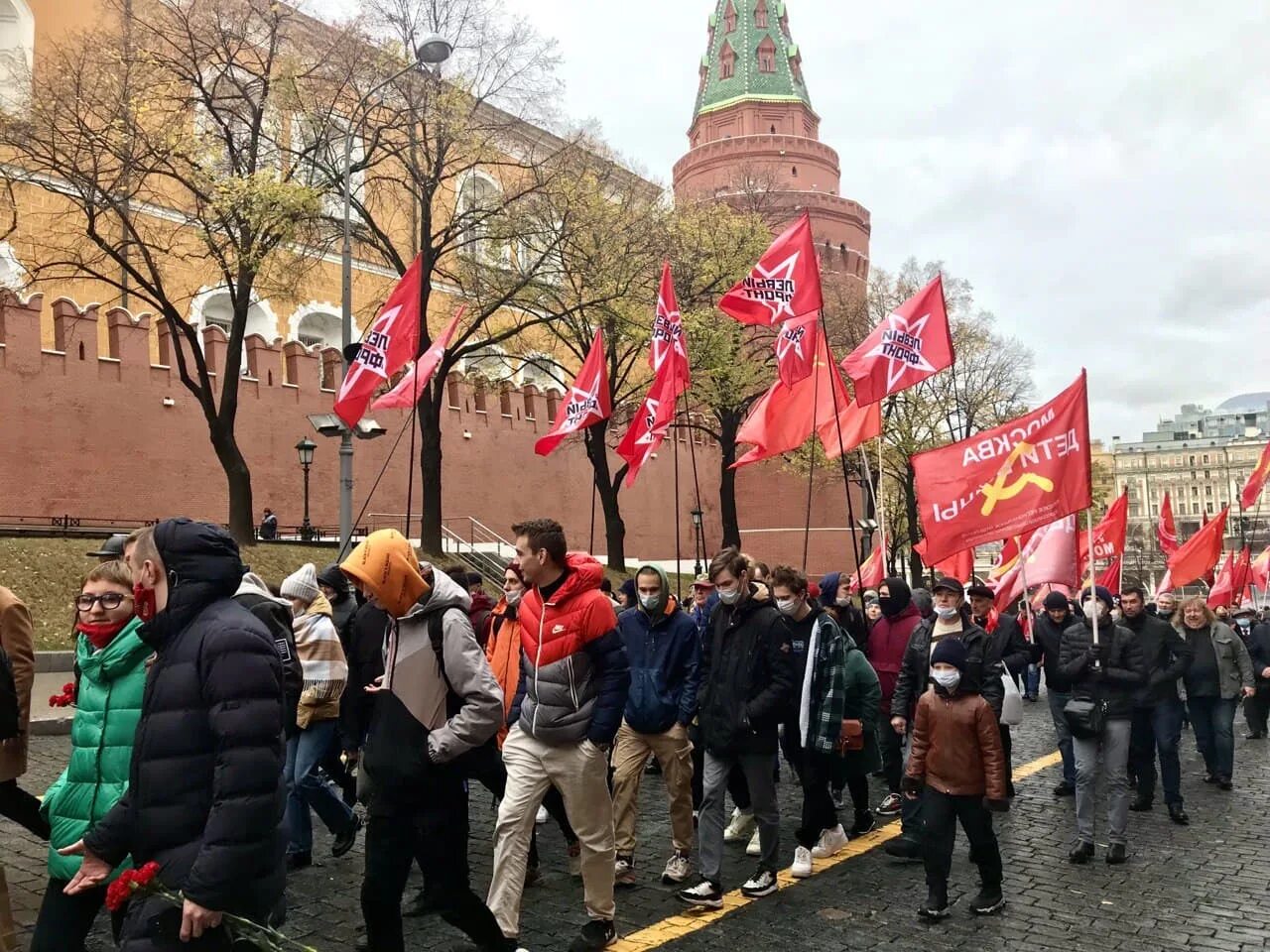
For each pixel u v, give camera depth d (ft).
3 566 61.41
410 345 37.99
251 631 10.71
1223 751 34.27
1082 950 18.03
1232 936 18.81
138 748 10.73
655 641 22.06
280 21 72.54
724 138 200.54
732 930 18.76
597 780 17.34
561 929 18.85
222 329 93.20
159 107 68.23
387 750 14.65
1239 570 61.41
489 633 25.12
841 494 155.94
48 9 100.07
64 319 82.43
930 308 32.35
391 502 106.93
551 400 128.26
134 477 85.35
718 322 97.55
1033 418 28.17
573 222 84.07
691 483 151.23
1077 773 24.62
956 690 20.04
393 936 14.73
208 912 9.84
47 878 21.03
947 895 19.98
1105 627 24.81
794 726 23.70
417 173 77.36
